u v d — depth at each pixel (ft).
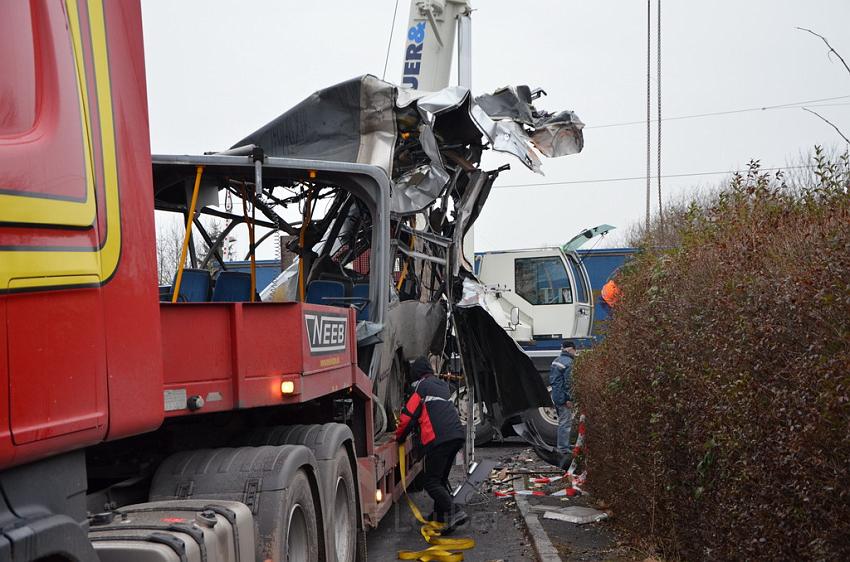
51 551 9.49
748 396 15.24
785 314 14.19
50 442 9.76
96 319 10.87
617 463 27.96
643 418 24.17
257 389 17.99
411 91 34.24
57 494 10.23
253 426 22.18
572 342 43.88
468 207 37.81
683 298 20.20
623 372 26.18
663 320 21.65
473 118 34.99
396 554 28.04
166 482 17.08
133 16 12.67
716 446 17.60
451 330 39.01
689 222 25.08
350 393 25.05
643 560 23.53
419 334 34.14
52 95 10.44
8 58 9.82
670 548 23.07
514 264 58.90
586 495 35.17
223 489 16.87
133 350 11.76
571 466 37.76
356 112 32.86
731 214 21.39
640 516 25.12
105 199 11.31
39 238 9.80
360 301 27.81
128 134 12.11
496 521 32.65
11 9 9.99
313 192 28.66
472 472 34.09
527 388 38.27
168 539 12.58
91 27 11.50
